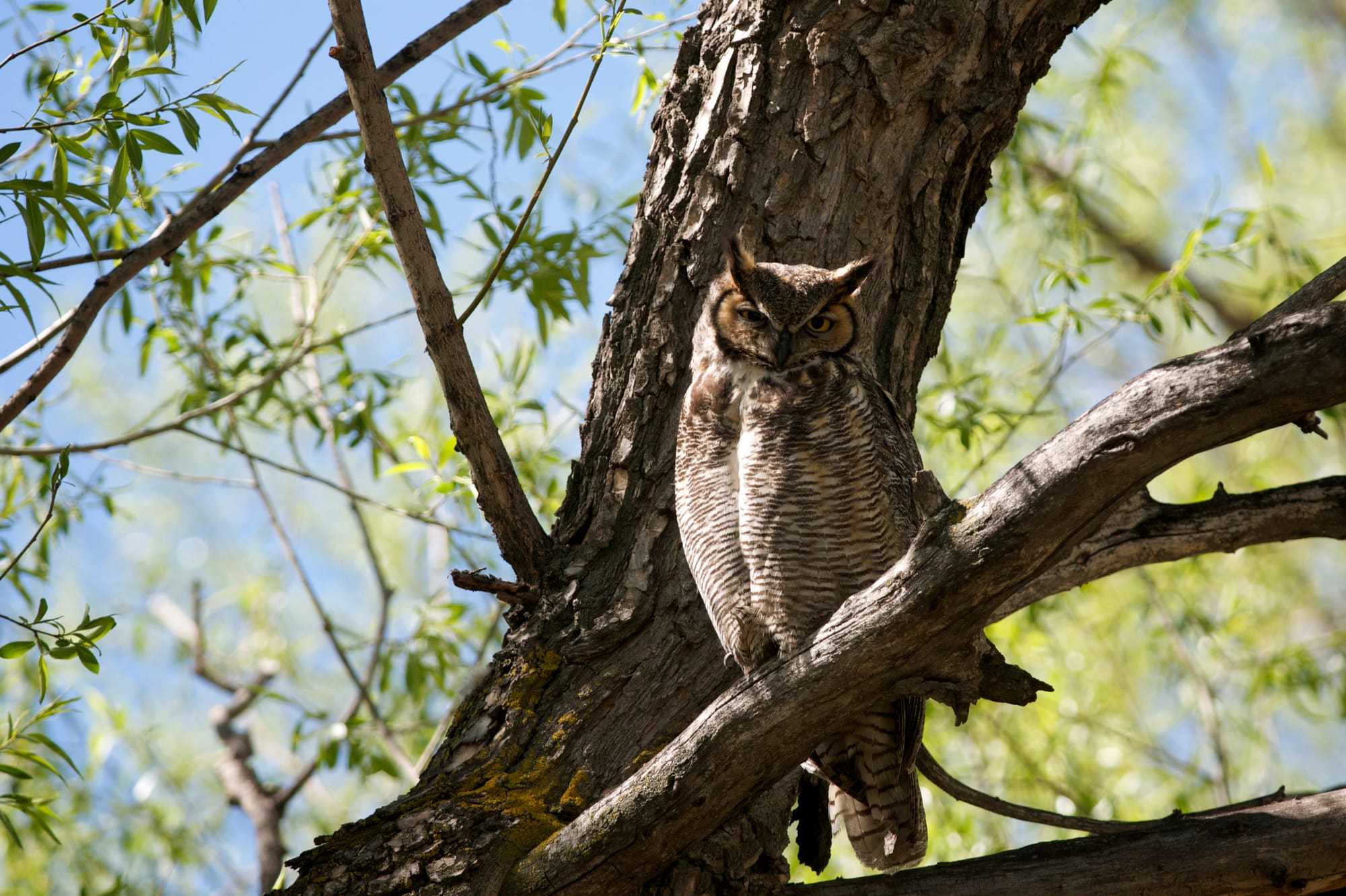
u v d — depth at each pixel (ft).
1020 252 54.13
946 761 44.70
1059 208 46.68
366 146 22.35
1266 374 15.49
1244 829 21.70
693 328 26.91
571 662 24.26
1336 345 15.14
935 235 27.84
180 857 43.78
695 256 27.14
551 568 25.64
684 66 28.55
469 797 22.36
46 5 34.53
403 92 34.68
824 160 27.02
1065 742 44.88
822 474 24.68
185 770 49.57
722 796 20.31
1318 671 44.47
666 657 24.36
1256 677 44.70
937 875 22.33
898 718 24.27
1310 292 23.00
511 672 24.43
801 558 24.56
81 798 43.62
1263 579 52.70
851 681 19.33
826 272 26.40
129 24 25.36
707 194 27.35
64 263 25.12
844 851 42.42
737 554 24.71
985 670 19.66
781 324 25.68
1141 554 26.66
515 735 23.41
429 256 23.09
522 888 21.08
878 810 25.29
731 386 25.62
